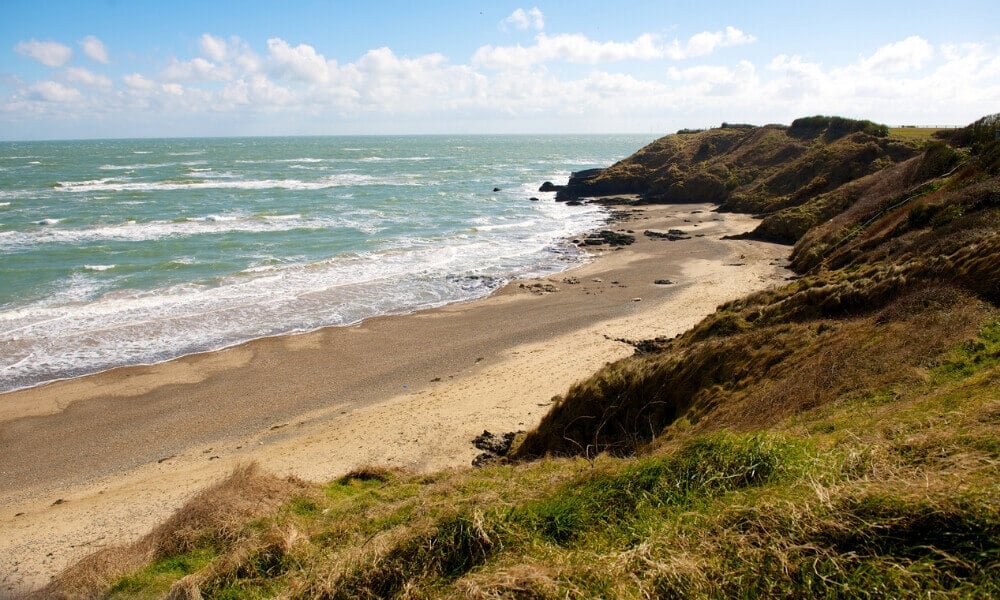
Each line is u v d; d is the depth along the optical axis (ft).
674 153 242.78
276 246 124.16
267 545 22.09
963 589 10.39
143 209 173.27
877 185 117.50
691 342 51.60
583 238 138.92
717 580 12.57
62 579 26.17
